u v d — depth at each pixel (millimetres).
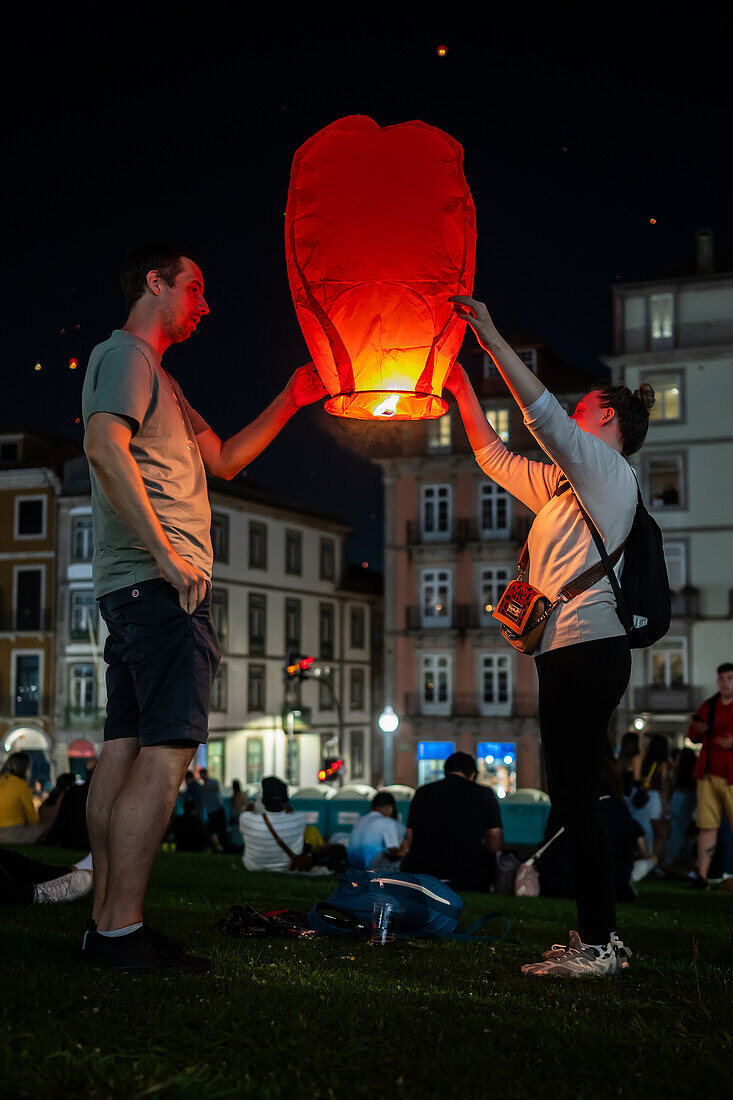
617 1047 2328
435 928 3965
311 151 3557
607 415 3523
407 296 3475
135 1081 1910
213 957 3139
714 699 9305
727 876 9984
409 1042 2285
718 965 3553
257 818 9852
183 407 3336
